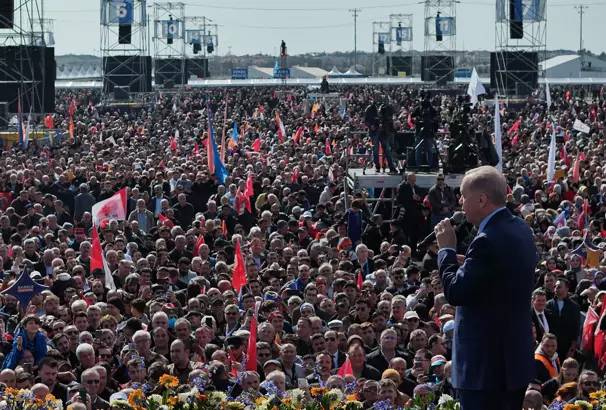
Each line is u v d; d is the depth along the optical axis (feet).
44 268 79.46
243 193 112.16
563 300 61.36
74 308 58.59
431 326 59.67
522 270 24.99
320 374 49.75
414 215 104.22
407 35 547.49
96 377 45.62
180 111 312.71
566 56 645.92
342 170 128.26
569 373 48.91
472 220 25.44
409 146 121.29
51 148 192.03
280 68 609.83
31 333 51.93
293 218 97.35
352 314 62.59
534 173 131.23
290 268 74.23
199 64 539.70
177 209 109.29
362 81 518.37
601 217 107.24
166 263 77.20
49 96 228.43
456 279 25.12
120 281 74.18
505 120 260.83
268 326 54.49
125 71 374.02
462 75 511.81
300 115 292.61
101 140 211.41
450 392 45.68
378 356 53.93
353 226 100.37
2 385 38.60
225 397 33.60
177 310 62.69
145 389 37.76
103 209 95.40
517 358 25.13
